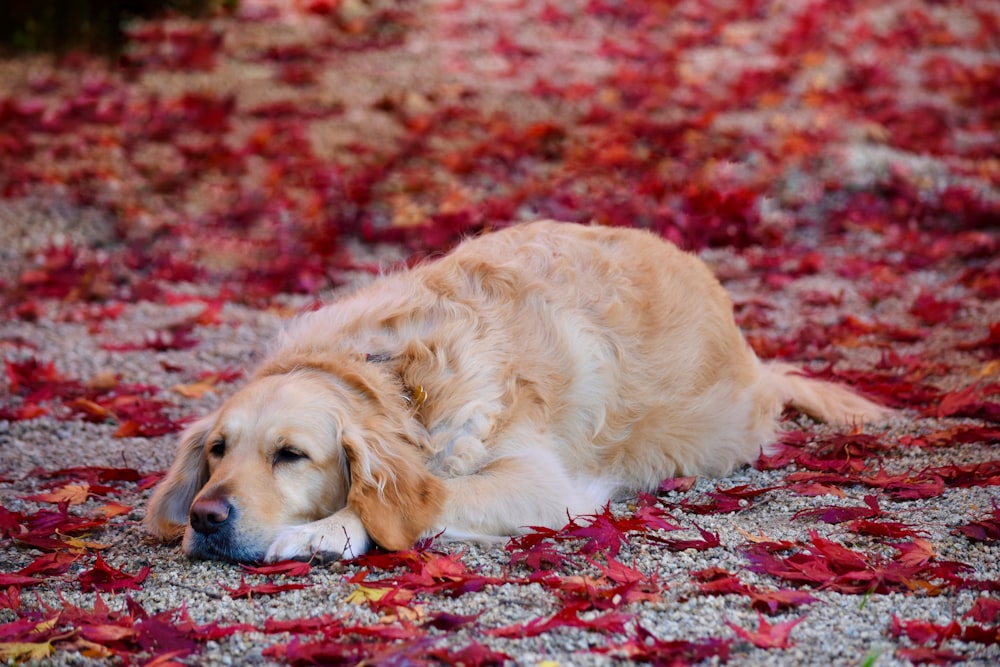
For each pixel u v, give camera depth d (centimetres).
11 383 816
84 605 488
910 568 494
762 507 596
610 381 632
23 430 750
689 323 679
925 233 1227
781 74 1670
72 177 1310
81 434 747
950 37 1892
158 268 1116
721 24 1920
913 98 1644
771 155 1367
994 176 1328
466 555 530
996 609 451
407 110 1553
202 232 1212
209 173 1345
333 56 1755
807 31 1859
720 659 423
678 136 1439
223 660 431
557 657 428
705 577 497
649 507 582
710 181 1310
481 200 1257
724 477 664
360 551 531
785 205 1286
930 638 434
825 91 1605
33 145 1406
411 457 550
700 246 1192
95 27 1808
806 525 565
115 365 891
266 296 1055
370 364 578
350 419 546
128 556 553
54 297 1045
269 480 531
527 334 614
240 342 948
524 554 517
